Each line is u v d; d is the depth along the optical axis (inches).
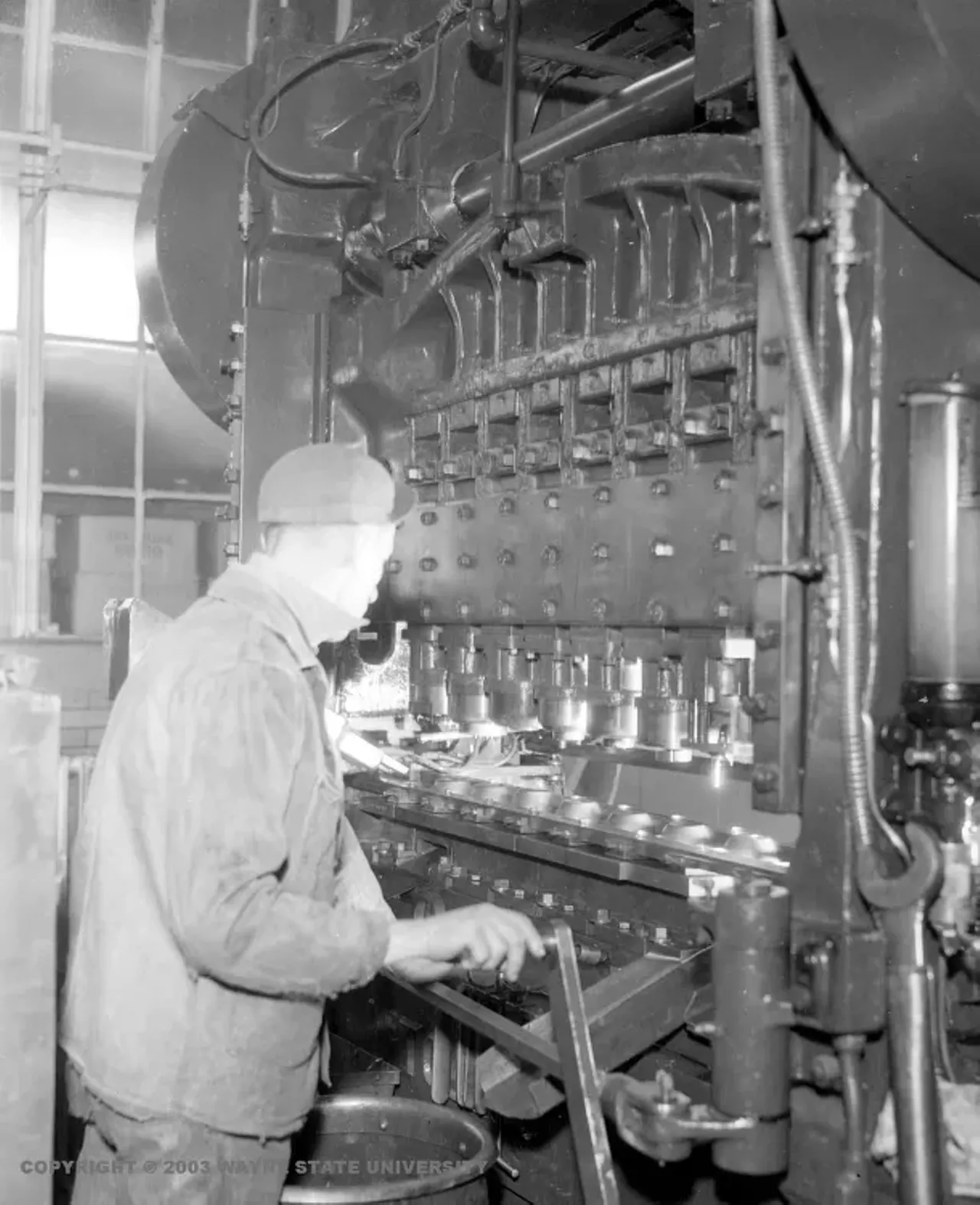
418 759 135.6
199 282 137.9
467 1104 109.9
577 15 112.0
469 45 121.6
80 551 231.0
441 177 120.6
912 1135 66.9
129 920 72.2
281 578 78.2
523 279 110.1
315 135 132.3
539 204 102.3
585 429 102.7
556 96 128.0
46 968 76.8
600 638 103.4
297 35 138.0
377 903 86.8
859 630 71.0
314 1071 76.0
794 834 148.7
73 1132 102.9
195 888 65.6
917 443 74.5
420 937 71.4
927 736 75.1
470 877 111.9
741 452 87.6
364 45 130.0
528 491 107.3
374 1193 80.9
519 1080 85.3
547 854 101.3
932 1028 70.2
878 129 69.7
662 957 83.5
